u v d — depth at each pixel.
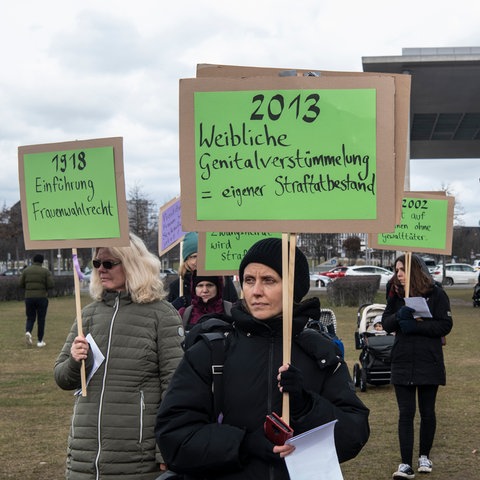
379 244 8.48
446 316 6.72
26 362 14.66
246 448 2.92
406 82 3.37
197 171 3.36
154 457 4.09
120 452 4.05
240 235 6.29
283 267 2.99
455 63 29.70
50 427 8.98
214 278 6.27
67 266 78.75
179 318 4.31
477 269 51.97
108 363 4.14
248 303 3.10
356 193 3.30
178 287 8.70
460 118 39.69
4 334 20.25
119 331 4.18
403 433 6.74
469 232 83.38
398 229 8.45
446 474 6.85
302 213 3.32
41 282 17.30
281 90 3.34
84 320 4.30
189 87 3.36
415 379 6.68
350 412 3.01
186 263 7.25
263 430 2.92
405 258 6.92
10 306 33.59
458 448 7.78
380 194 3.29
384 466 7.17
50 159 4.50
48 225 4.50
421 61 29.39
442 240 8.38
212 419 3.04
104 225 4.35
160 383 4.18
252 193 3.34
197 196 3.36
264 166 3.34
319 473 2.80
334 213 3.31
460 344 16.94
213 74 3.54
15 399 10.73
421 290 6.79
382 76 3.31
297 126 3.33
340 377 3.07
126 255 4.26
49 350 16.61
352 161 3.31
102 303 4.31
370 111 3.30
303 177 3.32
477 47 29.45
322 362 3.02
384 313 7.12
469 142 46.72
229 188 3.34
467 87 33.22
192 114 3.36
